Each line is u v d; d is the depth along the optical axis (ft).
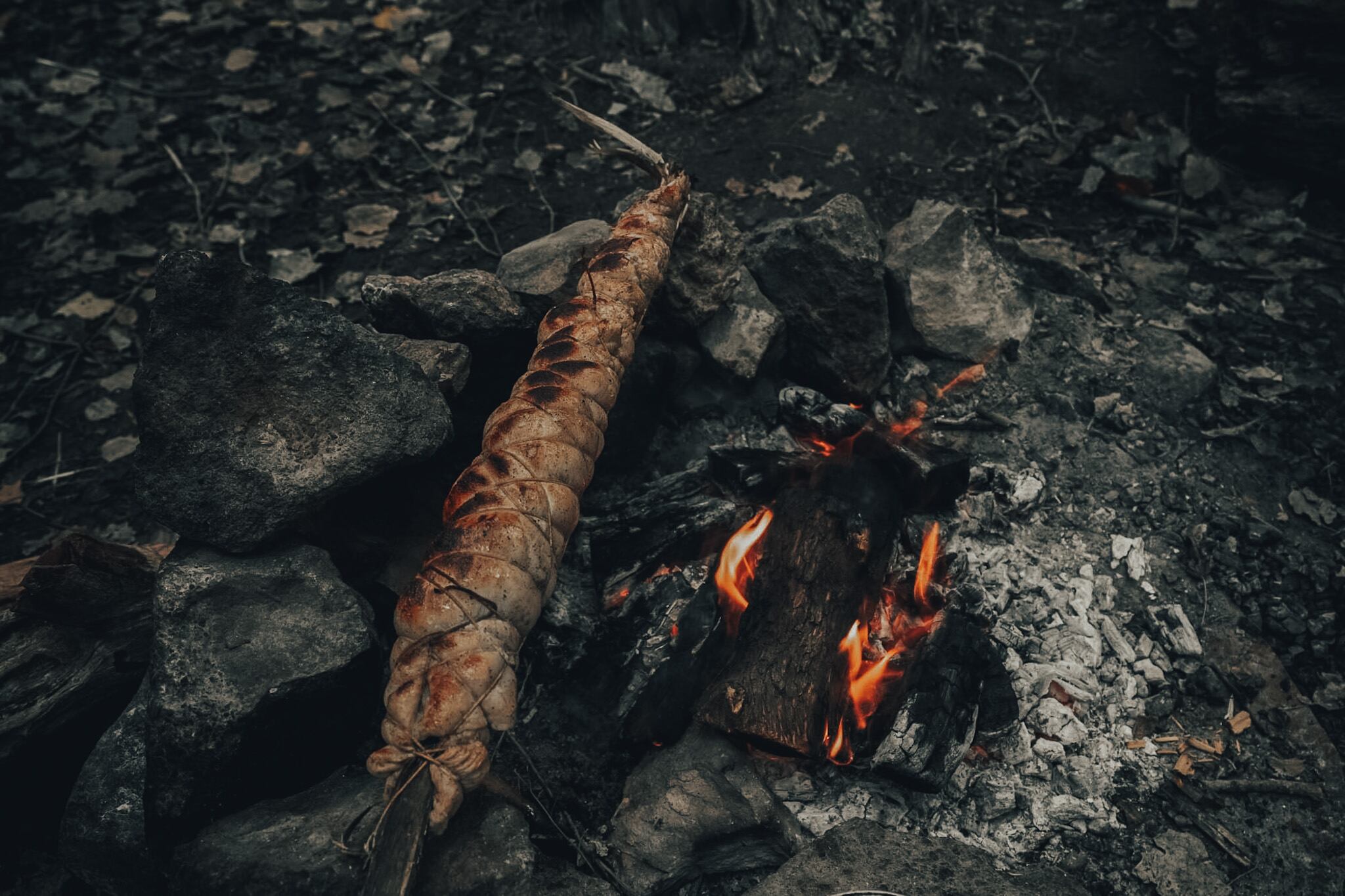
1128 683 2.96
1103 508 3.34
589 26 5.08
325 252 4.22
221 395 2.63
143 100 4.98
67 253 4.34
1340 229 4.17
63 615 2.70
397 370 2.69
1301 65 4.17
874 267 3.44
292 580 2.61
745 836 2.60
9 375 4.00
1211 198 4.27
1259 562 3.23
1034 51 4.88
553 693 2.91
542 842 2.59
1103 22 5.03
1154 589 3.17
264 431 2.63
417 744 2.31
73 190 4.56
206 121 4.87
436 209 4.39
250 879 2.35
